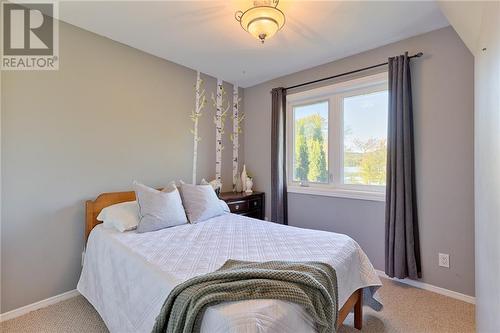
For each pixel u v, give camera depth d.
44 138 2.05
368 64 2.64
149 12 2.00
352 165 2.87
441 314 1.91
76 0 1.86
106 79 2.41
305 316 1.05
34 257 2.00
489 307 1.15
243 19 1.83
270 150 3.54
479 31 1.38
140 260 1.45
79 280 2.13
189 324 0.93
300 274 1.13
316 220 3.09
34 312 1.95
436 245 2.23
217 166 3.50
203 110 3.31
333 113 2.99
